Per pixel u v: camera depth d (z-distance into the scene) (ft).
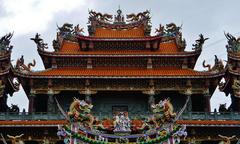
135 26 188.14
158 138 95.55
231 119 142.72
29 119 140.77
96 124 98.48
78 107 96.63
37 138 137.28
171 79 156.04
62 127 94.58
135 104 158.71
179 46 171.73
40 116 142.31
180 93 157.17
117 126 96.99
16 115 141.08
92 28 178.60
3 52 151.02
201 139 139.13
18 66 154.20
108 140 100.89
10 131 136.98
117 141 95.66
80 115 95.76
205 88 156.87
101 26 187.32
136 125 99.50
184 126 95.35
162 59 167.43
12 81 158.10
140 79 155.22
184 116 142.61
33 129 136.87
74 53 164.35
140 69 166.61
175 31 182.60
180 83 157.28
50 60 166.50
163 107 97.40
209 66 161.58
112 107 157.89
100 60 166.50
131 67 167.63
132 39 172.24
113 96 159.94
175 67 168.45
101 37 171.94
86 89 154.92
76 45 180.24
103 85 156.25
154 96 158.30
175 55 165.78
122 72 159.74
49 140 136.77
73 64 166.40
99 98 159.33
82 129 95.45
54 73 156.35
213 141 141.18
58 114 143.02
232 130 140.36
